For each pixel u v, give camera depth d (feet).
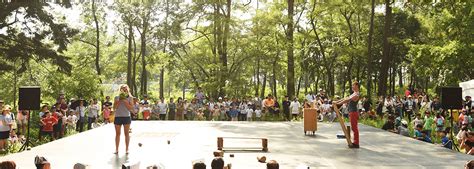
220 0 122.52
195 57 154.92
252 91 159.43
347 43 154.30
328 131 55.72
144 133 51.42
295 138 47.80
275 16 113.29
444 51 101.60
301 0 134.31
